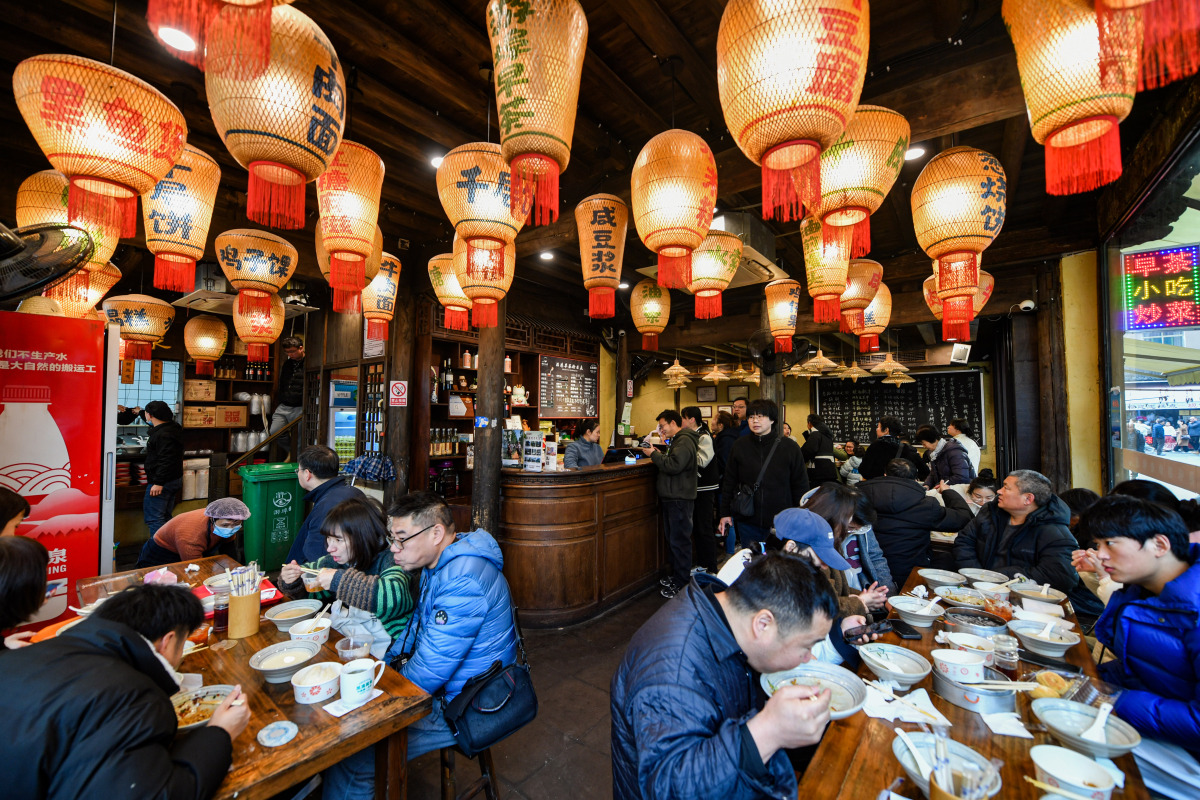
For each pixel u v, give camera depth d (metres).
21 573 1.31
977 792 0.98
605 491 4.27
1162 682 1.52
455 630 1.74
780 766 1.00
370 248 2.23
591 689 2.98
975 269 2.14
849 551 2.47
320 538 2.72
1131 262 3.38
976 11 2.36
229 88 1.43
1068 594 2.54
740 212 3.74
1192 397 2.60
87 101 1.52
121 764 0.96
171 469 5.00
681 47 2.73
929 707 1.44
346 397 6.72
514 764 2.33
